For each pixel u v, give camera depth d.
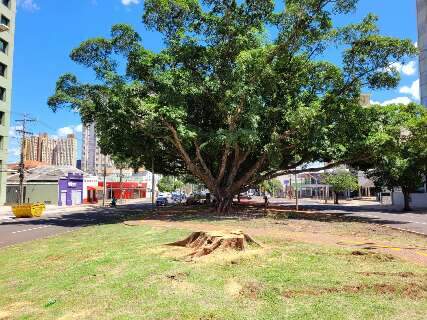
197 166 30.70
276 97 27.92
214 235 10.65
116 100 24.47
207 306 6.21
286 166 33.06
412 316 5.59
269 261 9.20
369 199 75.19
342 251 10.61
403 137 26.33
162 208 42.44
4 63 55.06
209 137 25.70
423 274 7.97
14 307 7.22
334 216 26.50
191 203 51.97
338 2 24.61
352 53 25.66
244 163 31.14
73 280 8.52
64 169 66.12
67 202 62.97
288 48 26.58
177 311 6.05
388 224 21.83
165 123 25.06
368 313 5.70
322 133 25.03
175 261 9.52
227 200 28.62
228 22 26.62
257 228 17.31
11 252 13.97
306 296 6.51
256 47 26.42
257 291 6.84
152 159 36.56
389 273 8.02
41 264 11.02
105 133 28.44
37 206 35.06
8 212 41.81
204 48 26.86
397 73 25.59
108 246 13.06
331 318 5.53
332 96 26.02
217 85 26.64
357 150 27.22
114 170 115.75
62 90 25.84
